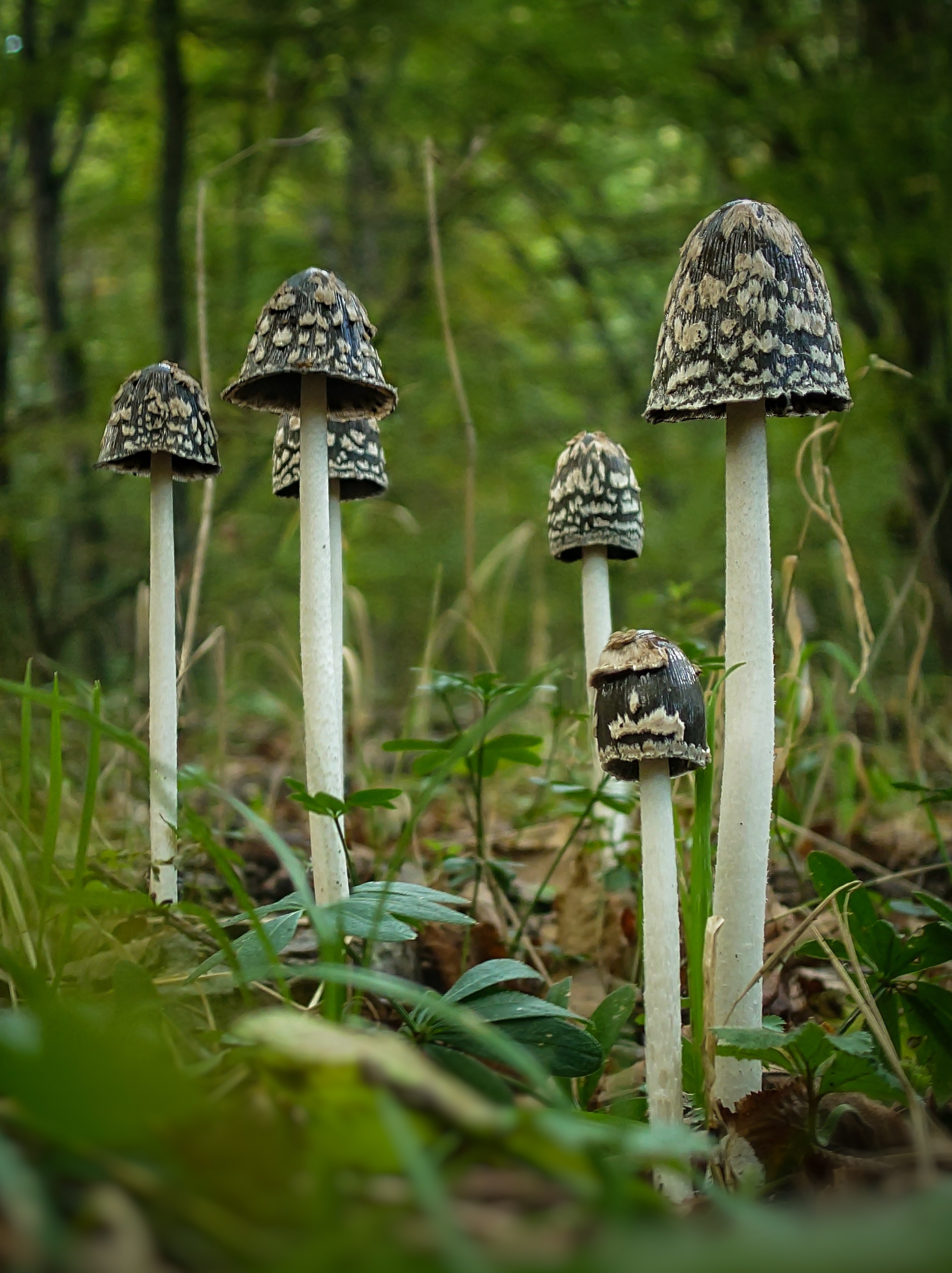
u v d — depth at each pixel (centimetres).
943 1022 282
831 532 1011
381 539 1239
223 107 1132
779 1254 85
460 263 1354
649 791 275
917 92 966
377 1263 96
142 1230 107
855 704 647
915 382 931
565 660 648
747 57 1080
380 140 1371
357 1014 269
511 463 1298
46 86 990
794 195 994
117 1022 197
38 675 798
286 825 687
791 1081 274
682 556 1207
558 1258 103
